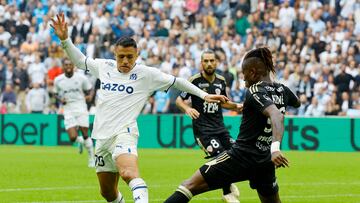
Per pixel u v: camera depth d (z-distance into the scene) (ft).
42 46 125.08
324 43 119.75
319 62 117.70
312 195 54.34
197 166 77.36
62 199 50.19
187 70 118.42
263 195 35.14
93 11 127.65
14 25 127.75
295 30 123.24
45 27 128.06
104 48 124.06
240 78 114.73
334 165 80.74
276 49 120.78
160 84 37.81
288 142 104.32
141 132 107.96
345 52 117.50
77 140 77.66
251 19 125.18
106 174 37.93
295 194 54.90
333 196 53.78
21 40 127.03
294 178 66.85
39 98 117.70
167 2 129.90
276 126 31.68
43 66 121.70
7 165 76.95
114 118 37.06
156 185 59.72
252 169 33.94
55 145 111.34
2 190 55.16
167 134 107.14
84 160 84.79
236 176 34.12
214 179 34.14
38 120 112.06
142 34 126.52
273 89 33.99
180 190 34.24
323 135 103.45
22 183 60.03
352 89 112.16
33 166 76.02
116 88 37.40
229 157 34.04
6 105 119.55
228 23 126.52
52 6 129.49
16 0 130.62
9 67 121.08
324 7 125.29
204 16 128.26
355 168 77.10
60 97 78.74
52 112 118.11
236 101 111.86
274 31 122.31
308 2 126.21
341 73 112.78
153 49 122.83
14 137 113.09
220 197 52.47
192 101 53.06
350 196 53.88
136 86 37.47
